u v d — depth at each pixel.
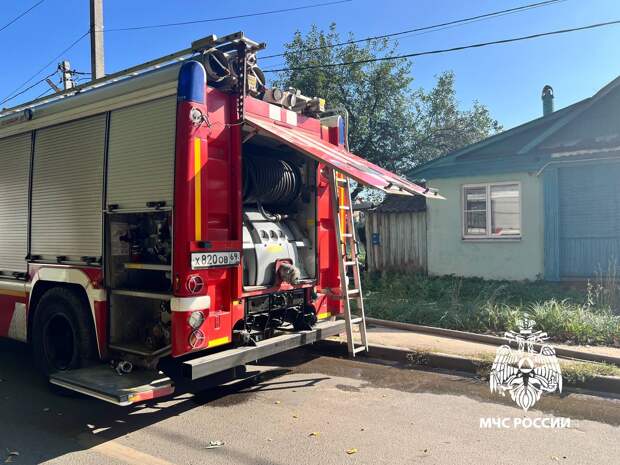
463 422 4.72
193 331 4.53
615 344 6.86
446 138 23.45
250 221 5.66
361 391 5.66
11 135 6.33
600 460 3.93
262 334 5.45
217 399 5.44
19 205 6.19
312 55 20.44
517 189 12.27
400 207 14.08
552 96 14.86
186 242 4.50
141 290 4.99
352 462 3.94
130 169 4.95
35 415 5.06
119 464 3.96
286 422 4.78
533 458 3.97
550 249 11.80
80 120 5.49
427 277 12.70
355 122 20.53
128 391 4.36
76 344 5.36
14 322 6.23
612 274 11.16
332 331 6.22
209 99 4.79
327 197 6.57
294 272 5.70
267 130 5.22
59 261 5.63
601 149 11.18
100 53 12.87
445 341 7.36
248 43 5.03
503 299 9.60
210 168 4.76
